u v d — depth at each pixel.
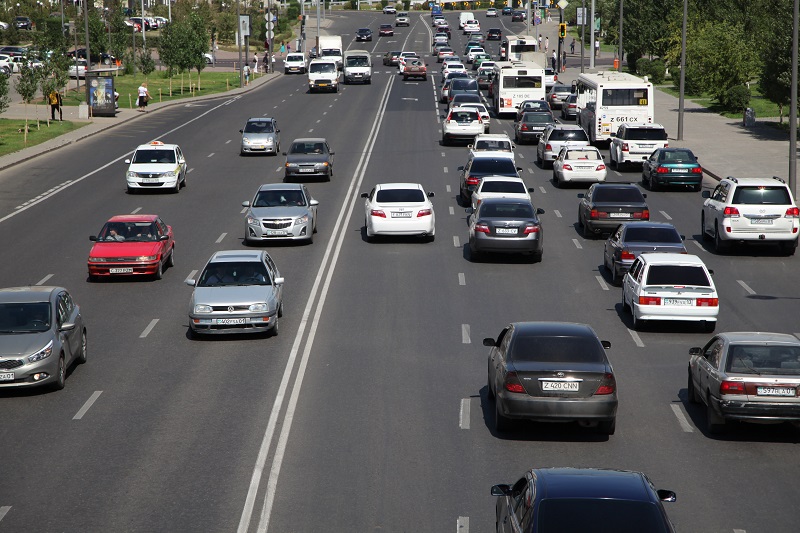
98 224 81.31
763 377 35.19
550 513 21.38
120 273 62.72
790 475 33.12
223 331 49.62
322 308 56.50
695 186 97.19
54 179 102.38
